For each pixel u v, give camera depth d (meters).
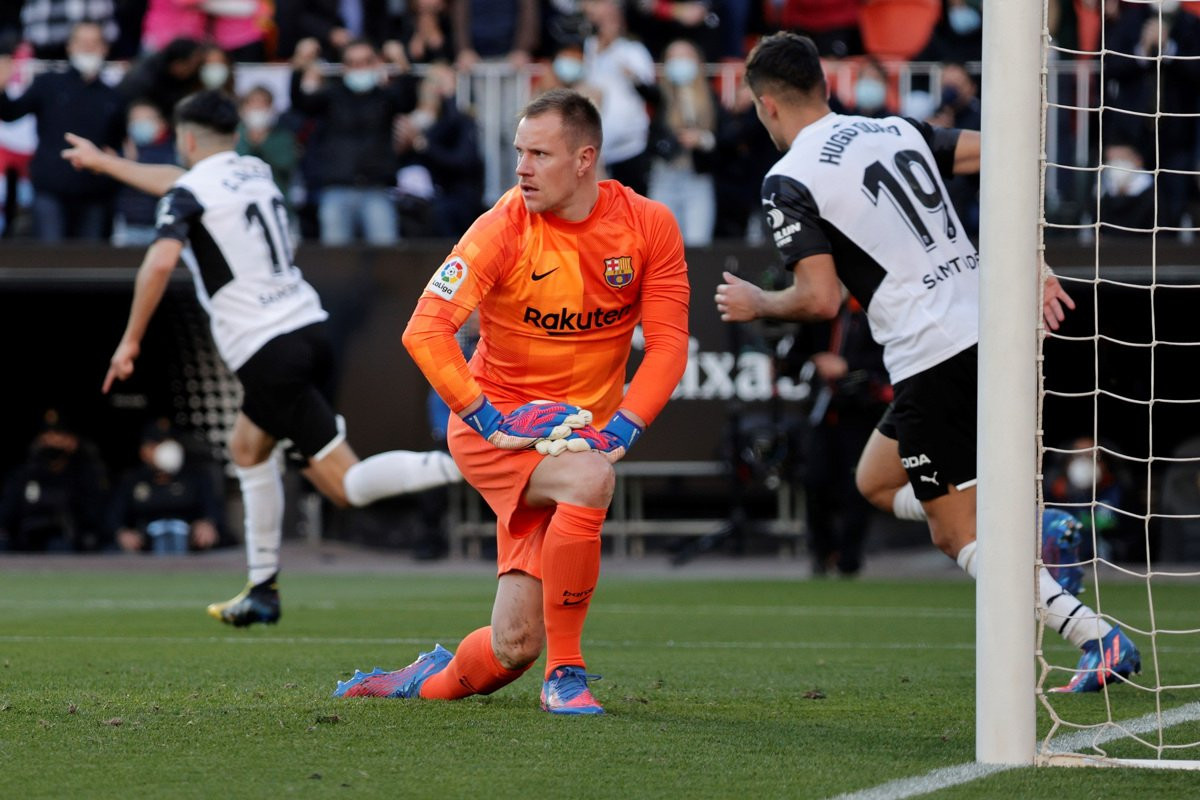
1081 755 12.08
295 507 47.69
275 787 11.02
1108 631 16.69
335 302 44.22
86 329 48.41
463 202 46.00
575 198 14.03
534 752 12.38
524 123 13.83
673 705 15.50
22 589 35.84
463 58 47.69
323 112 45.12
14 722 13.98
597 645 23.05
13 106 45.44
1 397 49.56
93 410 49.59
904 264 16.80
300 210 47.16
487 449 14.36
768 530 45.03
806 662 20.36
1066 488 41.16
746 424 41.78
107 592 34.94
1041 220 11.95
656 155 45.03
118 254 44.38
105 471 48.19
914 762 12.09
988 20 12.04
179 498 46.66
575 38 47.94
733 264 41.12
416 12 49.53
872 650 22.23
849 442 37.38
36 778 11.35
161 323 47.62
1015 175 11.90
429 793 10.84
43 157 45.56
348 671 18.58
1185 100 42.53
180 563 44.28
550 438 13.99
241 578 39.72
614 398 14.97
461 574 41.03
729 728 13.76
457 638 23.62
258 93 46.16
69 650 21.59
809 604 31.00
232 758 12.10
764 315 17.00
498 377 14.73
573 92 14.00
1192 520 41.16
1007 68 11.95
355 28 51.69
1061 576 17.59
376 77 44.91
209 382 48.34
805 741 13.08
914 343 16.75
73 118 45.47
